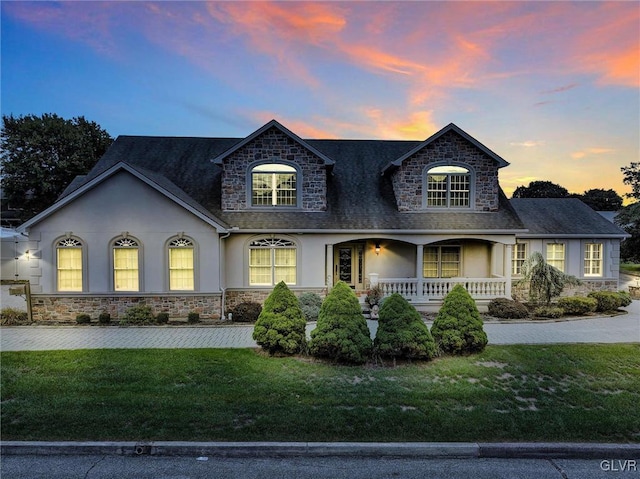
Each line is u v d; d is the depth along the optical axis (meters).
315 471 4.95
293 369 8.42
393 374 8.14
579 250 17.83
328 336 8.67
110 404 6.59
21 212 35.62
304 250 15.48
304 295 14.58
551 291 14.53
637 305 16.95
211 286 14.16
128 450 5.29
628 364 8.87
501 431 5.75
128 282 14.02
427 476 4.86
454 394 7.09
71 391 7.17
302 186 16.03
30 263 13.64
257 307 13.99
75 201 13.73
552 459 5.30
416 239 15.60
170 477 4.80
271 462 5.16
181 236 13.95
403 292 15.47
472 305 9.65
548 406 6.66
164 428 5.78
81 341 10.95
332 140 20.72
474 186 16.53
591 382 7.80
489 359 9.15
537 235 17.28
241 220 15.40
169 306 14.05
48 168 32.62
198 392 7.13
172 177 17.41
